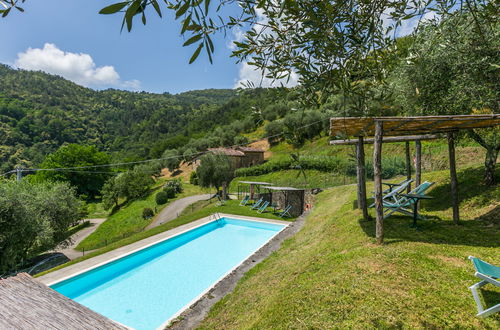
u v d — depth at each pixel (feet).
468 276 12.35
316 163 80.94
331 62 4.93
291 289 14.05
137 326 20.21
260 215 52.42
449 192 27.45
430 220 21.67
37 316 9.67
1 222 39.50
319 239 23.24
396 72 18.29
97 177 160.66
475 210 22.25
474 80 17.92
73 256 60.54
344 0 4.60
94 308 22.66
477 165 31.94
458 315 9.76
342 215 28.81
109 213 124.26
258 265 22.21
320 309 11.27
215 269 30.66
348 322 10.05
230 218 50.29
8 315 9.57
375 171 17.44
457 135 26.40
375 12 4.86
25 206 42.65
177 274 29.37
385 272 13.30
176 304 23.22
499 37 13.46
